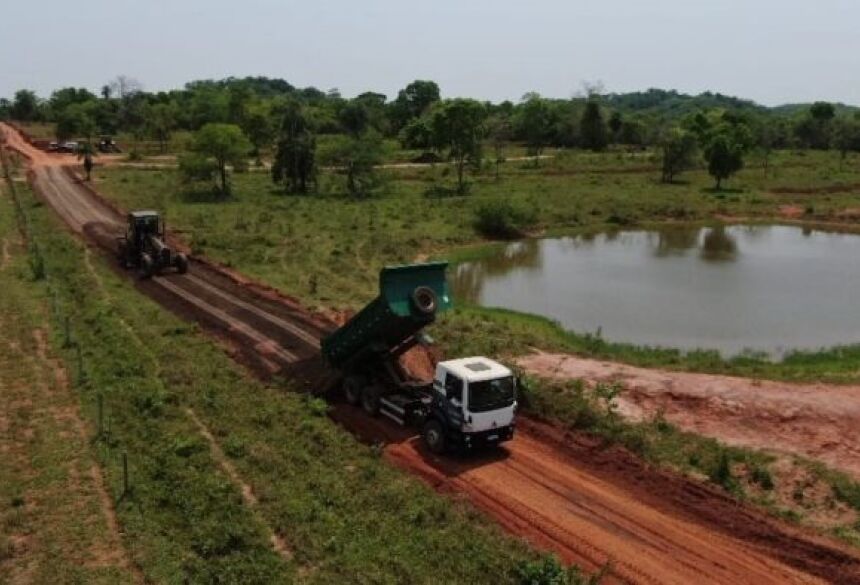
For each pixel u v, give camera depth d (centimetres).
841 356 3403
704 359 3281
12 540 1745
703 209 7844
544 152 13650
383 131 16588
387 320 2341
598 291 4756
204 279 4328
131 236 4447
